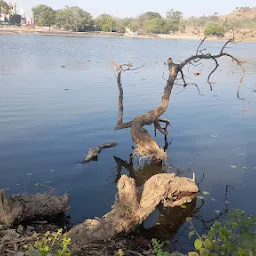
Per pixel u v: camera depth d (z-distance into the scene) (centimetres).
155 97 2628
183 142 1631
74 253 713
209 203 1046
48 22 15825
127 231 845
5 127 1702
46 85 2897
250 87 3381
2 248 709
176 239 861
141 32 18162
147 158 1426
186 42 13212
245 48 10581
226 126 1931
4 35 11044
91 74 3731
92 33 15500
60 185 1132
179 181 1034
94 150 1427
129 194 866
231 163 1384
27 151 1408
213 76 4112
